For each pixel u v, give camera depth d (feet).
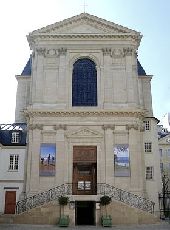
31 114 125.39
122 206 102.94
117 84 131.44
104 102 128.16
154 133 136.15
